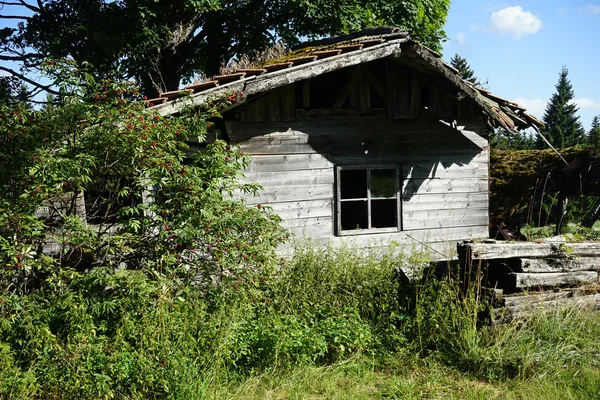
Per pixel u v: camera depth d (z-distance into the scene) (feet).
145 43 56.95
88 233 17.89
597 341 19.67
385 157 29.86
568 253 21.20
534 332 19.77
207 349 16.66
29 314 15.37
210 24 67.46
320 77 30.63
